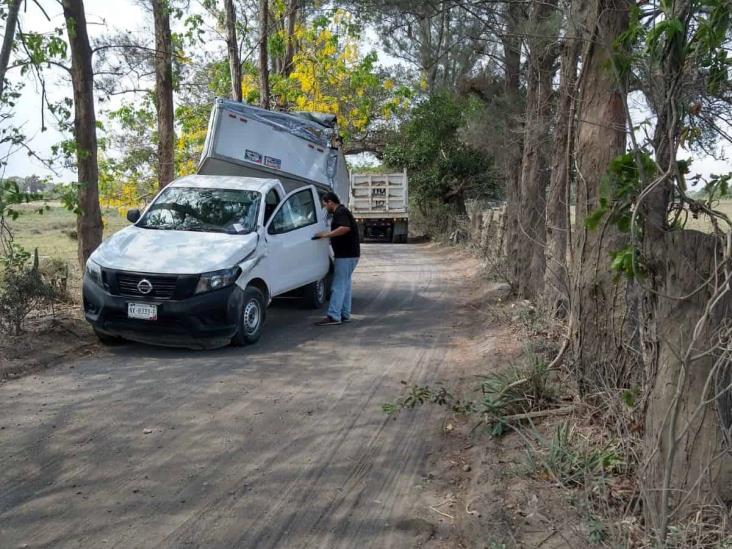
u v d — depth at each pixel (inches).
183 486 198.5
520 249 474.6
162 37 588.7
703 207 151.4
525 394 242.8
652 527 152.9
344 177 571.2
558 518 171.0
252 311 370.3
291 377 310.3
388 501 192.5
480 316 458.9
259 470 210.8
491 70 673.6
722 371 149.1
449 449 230.5
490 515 176.1
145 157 815.1
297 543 169.5
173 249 357.4
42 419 248.5
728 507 151.1
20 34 364.5
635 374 214.2
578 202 239.9
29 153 362.3
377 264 819.4
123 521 177.5
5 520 176.9
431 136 1182.9
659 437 154.5
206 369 319.0
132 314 339.0
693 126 163.0
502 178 1130.0
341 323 438.6
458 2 407.5
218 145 459.2
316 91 975.6
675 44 152.1
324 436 240.4
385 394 289.0
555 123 347.3
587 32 216.4
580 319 236.2
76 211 382.9
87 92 421.1
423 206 1318.9
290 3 812.6
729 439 147.5
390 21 478.0
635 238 154.1
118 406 264.5
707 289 150.3
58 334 356.2
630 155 162.7
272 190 424.5
